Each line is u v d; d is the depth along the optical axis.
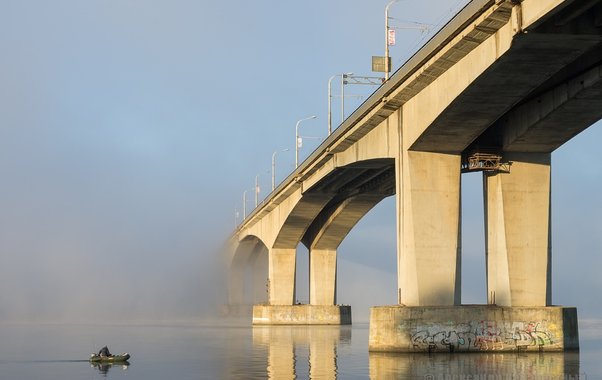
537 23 41.91
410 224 60.84
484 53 47.97
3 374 50.28
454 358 54.03
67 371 51.81
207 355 62.47
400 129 63.09
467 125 56.59
